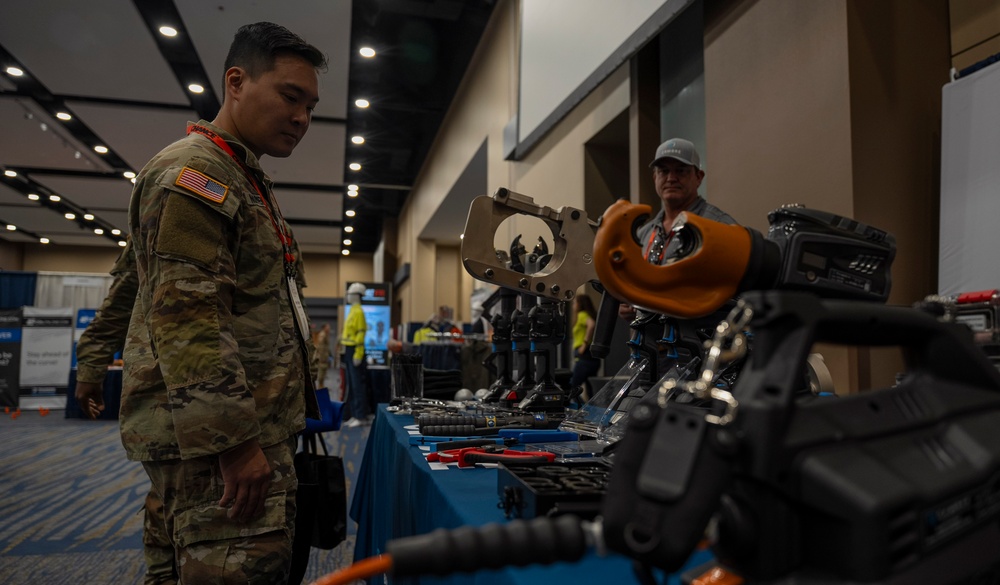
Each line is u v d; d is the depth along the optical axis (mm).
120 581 2027
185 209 857
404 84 8508
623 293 558
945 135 1844
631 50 2914
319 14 5797
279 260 1024
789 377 345
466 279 13281
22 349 8344
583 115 4234
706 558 453
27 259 17844
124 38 6148
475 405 1830
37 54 6453
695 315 574
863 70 1940
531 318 1658
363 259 20531
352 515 2021
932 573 326
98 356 1278
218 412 823
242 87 1059
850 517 307
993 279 1672
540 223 4848
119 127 8539
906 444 368
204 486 876
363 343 6113
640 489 342
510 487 621
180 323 826
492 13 6629
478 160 7508
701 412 357
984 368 446
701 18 3121
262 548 893
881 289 590
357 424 5844
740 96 2438
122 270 1281
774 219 614
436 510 747
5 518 2809
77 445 5043
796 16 2154
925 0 2045
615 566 465
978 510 369
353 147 10477
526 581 434
